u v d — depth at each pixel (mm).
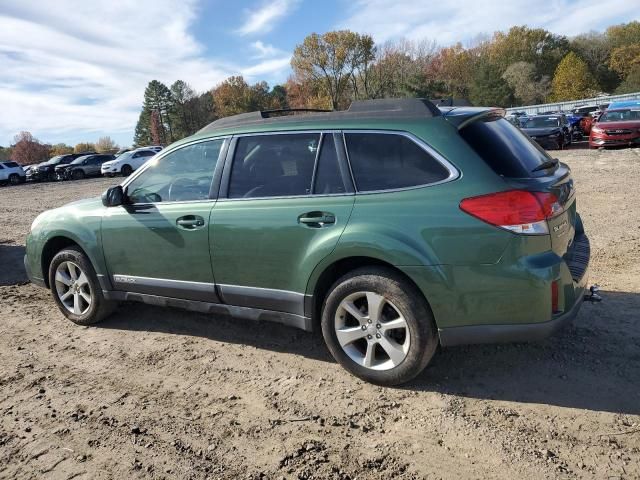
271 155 3773
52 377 3926
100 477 2760
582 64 72562
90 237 4582
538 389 3354
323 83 79562
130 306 5324
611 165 14188
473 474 2627
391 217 3254
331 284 3699
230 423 3191
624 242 6434
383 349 3500
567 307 3221
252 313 3885
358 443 2930
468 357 3814
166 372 3908
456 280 3115
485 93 66062
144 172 4383
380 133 3410
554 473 2590
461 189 3115
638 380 3367
